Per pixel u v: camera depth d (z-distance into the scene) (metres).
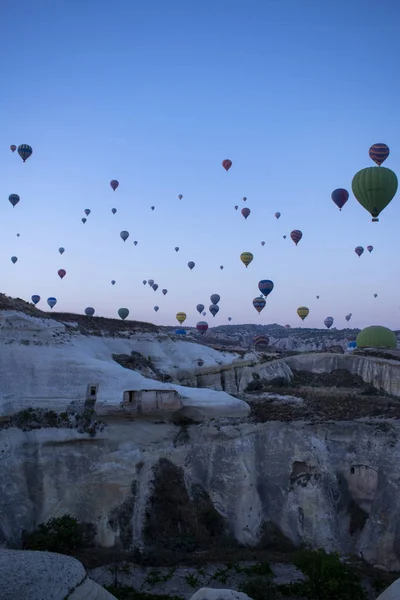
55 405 38.25
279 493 37.56
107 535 33.53
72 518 33.94
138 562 32.06
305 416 39.72
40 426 37.06
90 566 31.17
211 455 38.25
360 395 44.75
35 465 35.94
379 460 36.94
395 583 22.84
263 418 39.94
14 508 33.81
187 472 37.78
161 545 33.56
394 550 33.28
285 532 36.03
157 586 29.97
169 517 35.03
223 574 31.31
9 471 34.66
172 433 38.72
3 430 35.75
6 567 21.02
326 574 29.58
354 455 38.03
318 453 37.78
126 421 38.38
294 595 29.56
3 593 19.42
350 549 35.00
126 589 29.05
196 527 35.12
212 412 39.25
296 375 58.81
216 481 37.53
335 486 37.03
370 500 37.00
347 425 38.75
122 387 39.56
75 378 39.81
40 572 21.06
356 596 28.94
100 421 38.12
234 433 38.75
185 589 29.75
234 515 36.34
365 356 59.41
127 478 35.84
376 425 38.19
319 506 36.06
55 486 35.81
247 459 38.16
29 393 38.41
